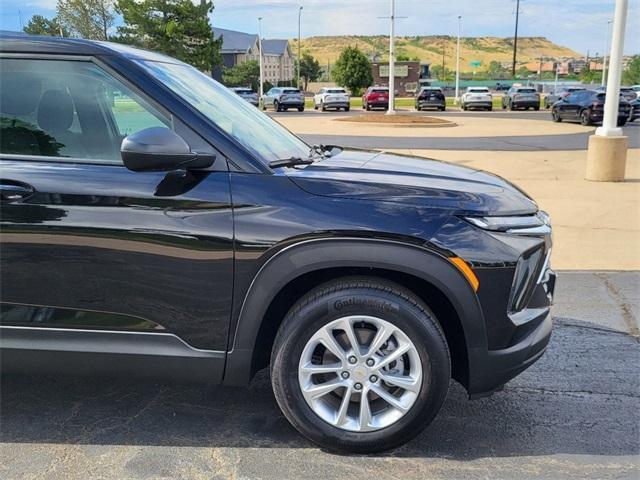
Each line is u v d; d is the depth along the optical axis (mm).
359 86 70875
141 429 3277
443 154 15195
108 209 2891
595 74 89062
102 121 3061
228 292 2920
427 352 2893
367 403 2973
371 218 2840
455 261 2828
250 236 2863
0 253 2943
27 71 3084
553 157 14508
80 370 3066
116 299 2965
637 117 29391
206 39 38719
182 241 2885
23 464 2955
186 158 2764
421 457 3041
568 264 6375
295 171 3033
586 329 4742
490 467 2969
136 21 37000
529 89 40781
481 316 2887
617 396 3717
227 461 2998
